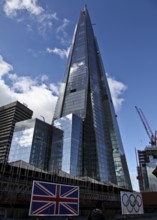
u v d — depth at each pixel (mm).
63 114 130000
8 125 170250
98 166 104688
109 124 138625
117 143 130000
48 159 98375
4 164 40656
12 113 177125
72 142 98250
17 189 31219
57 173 52438
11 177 37781
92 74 149375
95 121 123938
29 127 98938
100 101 144250
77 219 24562
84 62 152875
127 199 17234
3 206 27875
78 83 141125
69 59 167500
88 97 136250
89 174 101188
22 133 99438
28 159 87938
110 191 62969
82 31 184750
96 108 133125
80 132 109312
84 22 194750
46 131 104875
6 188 29953
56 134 105750
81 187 53344
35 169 47438
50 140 105062
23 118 183625
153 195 39625
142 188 199625
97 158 107562
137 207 17562
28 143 93375
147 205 39156
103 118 138125
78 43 174625
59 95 146000
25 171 44125
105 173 107188
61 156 95875
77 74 147625
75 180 54188
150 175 197875
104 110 146000
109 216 25453
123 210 16578
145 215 24000
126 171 124938
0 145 160875
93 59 166000
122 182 114625
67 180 51812
